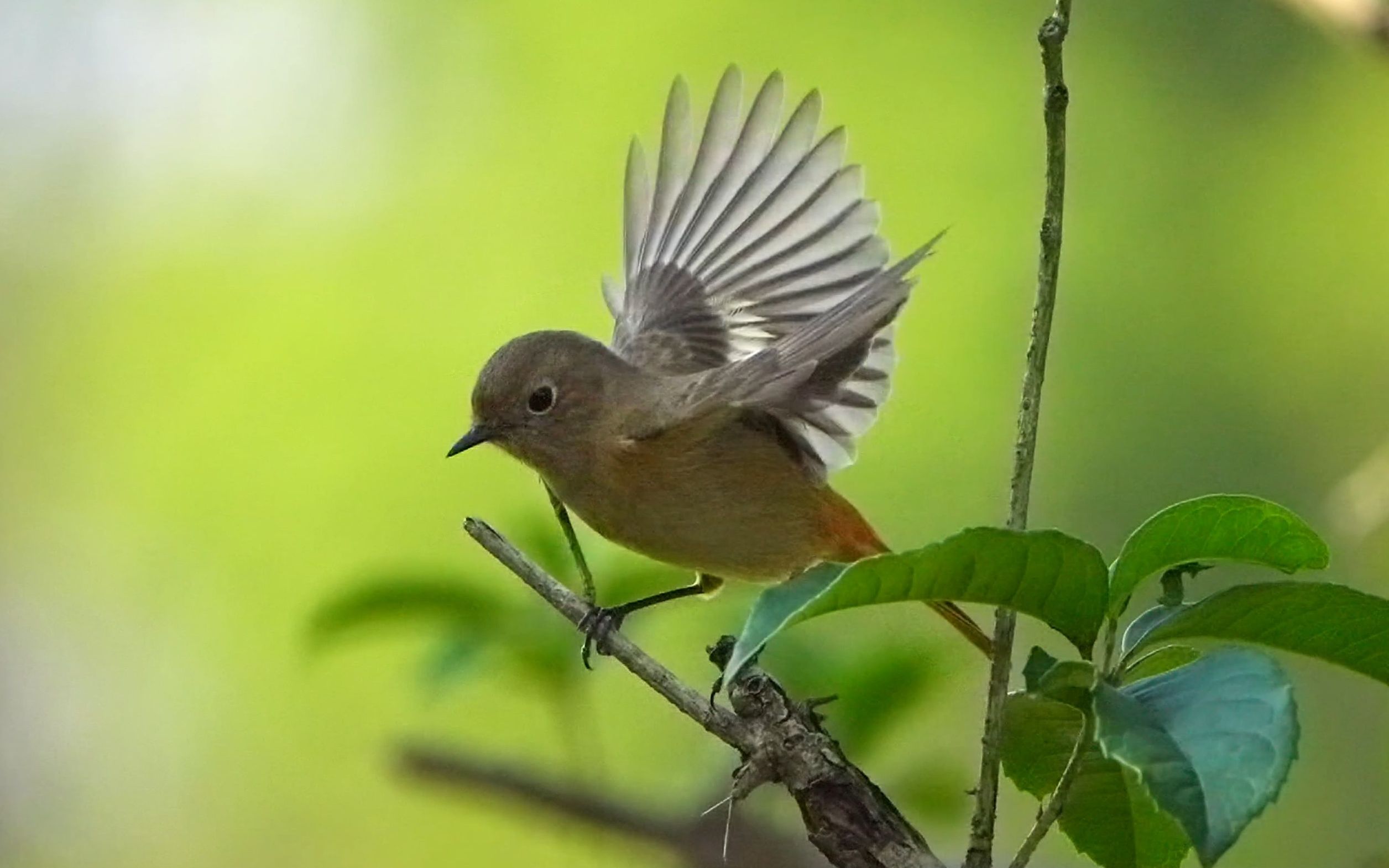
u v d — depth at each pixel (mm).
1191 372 13172
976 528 4098
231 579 14555
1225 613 4379
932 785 8227
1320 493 12734
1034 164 13430
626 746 10859
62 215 15930
